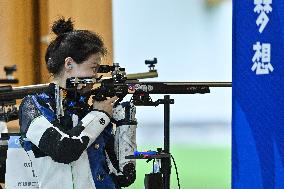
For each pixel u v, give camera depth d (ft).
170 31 110.63
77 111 23.06
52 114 22.77
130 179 23.88
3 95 25.36
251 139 17.66
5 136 24.50
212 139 98.07
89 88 22.95
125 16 105.09
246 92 17.62
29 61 51.57
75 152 21.85
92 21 53.57
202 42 113.70
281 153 17.70
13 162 23.27
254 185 17.70
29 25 51.90
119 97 23.45
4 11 51.13
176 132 101.91
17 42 51.55
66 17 52.42
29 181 23.27
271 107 17.66
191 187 59.77
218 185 60.90
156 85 24.13
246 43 17.57
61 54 23.31
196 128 105.81
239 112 17.61
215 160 77.05
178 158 79.15
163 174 24.27
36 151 22.70
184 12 110.32
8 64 51.11
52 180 22.61
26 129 22.57
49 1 52.01
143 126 101.40
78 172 22.65
